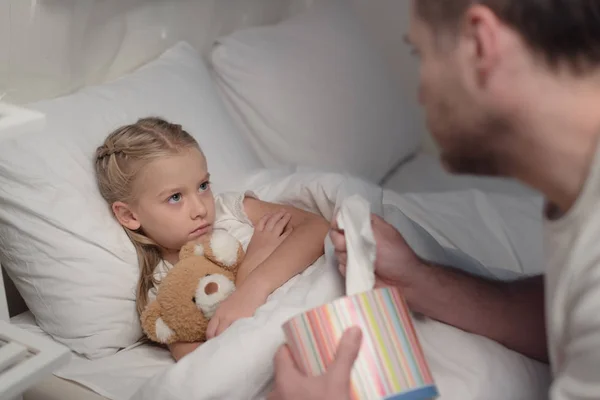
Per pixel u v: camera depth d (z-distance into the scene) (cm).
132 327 114
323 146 165
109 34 139
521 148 69
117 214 116
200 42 166
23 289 114
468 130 70
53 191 112
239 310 102
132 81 136
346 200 93
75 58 133
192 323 107
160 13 151
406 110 192
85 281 110
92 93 129
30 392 107
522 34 62
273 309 95
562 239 68
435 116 72
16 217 110
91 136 121
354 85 175
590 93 63
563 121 64
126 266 114
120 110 129
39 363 81
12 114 92
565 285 67
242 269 114
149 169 112
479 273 111
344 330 74
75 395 103
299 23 177
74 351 112
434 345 94
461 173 76
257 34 168
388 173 188
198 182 116
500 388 91
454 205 152
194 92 144
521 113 66
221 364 89
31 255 111
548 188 70
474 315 97
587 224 65
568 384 66
